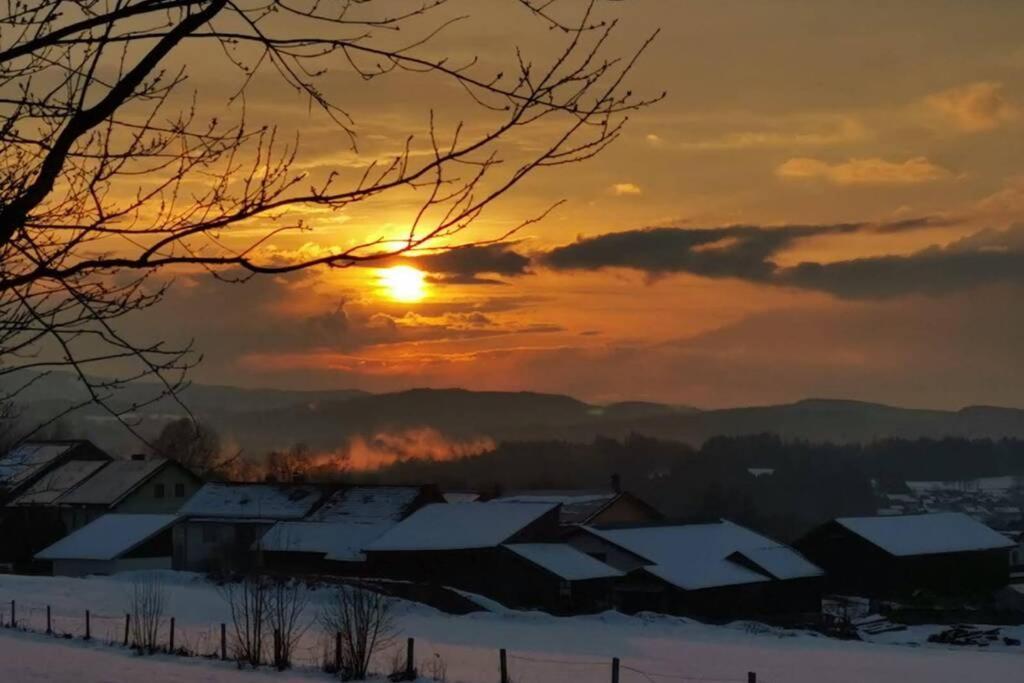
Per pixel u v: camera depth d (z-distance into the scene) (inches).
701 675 1309.1
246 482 3034.0
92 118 227.6
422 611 1952.5
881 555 2768.2
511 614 1966.0
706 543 2556.6
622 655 1503.4
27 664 1102.4
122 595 2073.1
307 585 2070.6
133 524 2844.5
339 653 1155.3
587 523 2891.2
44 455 3398.1
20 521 2901.1
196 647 1368.1
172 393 250.2
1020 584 3152.1
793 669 1414.9
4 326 237.0
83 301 239.6
